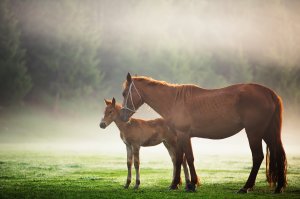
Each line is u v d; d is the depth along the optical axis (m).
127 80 14.90
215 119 13.64
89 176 18.03
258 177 17.89
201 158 30.16
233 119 13.55
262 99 13.36
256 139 13.34
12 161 25.44
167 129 15.18
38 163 24.33
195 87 14.22
